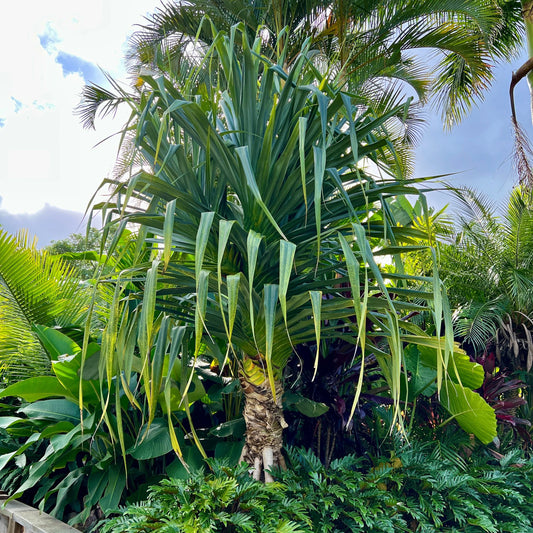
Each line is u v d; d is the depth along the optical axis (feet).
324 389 8.80
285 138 6.55
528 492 8.44
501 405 10.25
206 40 23.15
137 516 5.96
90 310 6.03
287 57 19.58
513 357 13.73
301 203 6.72
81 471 8.38
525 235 14.48
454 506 7.22
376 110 20.89
